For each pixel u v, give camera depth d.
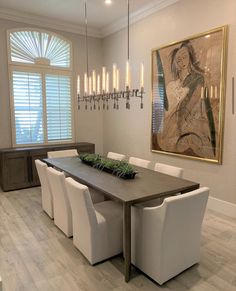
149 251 2.09
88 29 5.50
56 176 2.73
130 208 2.05
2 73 4.70
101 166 3.07
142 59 4.66
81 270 2.26
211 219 3.31
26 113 4.98
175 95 4.03
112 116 5.73
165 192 2.22
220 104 3.36
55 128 5.37
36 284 2.08
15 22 4.72
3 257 2.46
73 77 5.49
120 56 5.26
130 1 4.12
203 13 3.49
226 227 3.08
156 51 4.29
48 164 3.54
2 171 4.46
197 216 2.14
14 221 3.28
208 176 3.65
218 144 3.45
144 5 4.28
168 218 1.91
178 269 2.14
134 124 5.05
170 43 4.02
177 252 2.09
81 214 2.31
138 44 4.72
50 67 5.17
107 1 4.13
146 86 4.63
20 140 4.97
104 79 3.34
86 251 2.37
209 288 2.02
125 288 2.03
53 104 5.28
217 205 3.55
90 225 2.23
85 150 5.30
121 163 3.00
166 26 4.09
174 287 2.04
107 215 2.40
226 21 3.22
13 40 4.74
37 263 2.36
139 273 2.23
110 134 5.86
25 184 4.68
